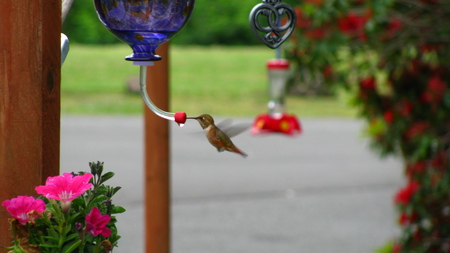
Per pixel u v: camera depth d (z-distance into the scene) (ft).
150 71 28.76
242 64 156.04
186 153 80.94
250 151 82.79
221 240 49.98
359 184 67.92
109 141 85.61
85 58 156.04
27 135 12.60
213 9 179.93
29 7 12.51
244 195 63.57
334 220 55.77
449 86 33.81
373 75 34.22
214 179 69.10
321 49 32.24
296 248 48.42
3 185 12.58
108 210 11.40
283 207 59.57
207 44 179.32
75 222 11.10
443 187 32.09
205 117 15.58
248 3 180.24
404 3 32.48
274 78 34.86
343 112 113.29
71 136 88.89
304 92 123.24
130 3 12.34
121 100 123.34
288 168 74.28
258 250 47.83
